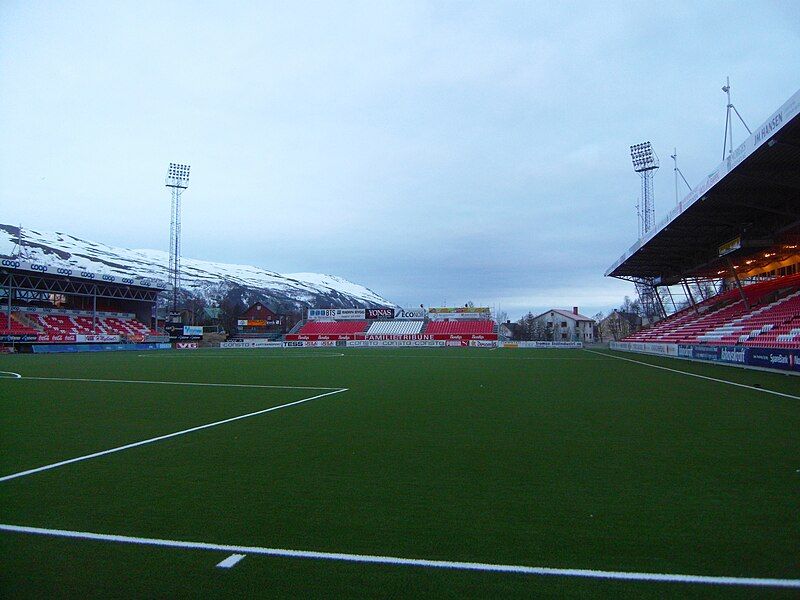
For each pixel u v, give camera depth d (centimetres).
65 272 4969
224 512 510
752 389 1559
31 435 918
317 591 353
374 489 583
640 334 5316
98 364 3027
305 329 7750
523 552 411
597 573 374
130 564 397
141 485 605
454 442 839
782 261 3684
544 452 759
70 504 537
